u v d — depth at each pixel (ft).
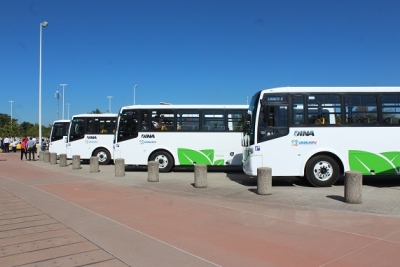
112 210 27.55
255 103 40.60
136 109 56.39
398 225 22.54
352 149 39.52
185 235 20.77
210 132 55.72
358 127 39.70
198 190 37.17
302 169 39.40
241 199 31.89
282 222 23.61
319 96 40.01
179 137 55.77
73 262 16.57
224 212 26.63
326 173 39.45
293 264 16.14
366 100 40.06
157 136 55.88
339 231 21.31
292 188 38.47
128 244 19.17
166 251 17.99
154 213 26.43
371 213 25.89
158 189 37.96
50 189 38.11
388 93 40.11
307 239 19.81
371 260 16.53
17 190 37.63
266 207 28.35
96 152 73.51
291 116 39.70
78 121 74.23
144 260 16.75
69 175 51.39
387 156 39.60
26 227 22.82
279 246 18.65
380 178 47.88
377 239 19.67
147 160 55.83
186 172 56.49
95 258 17.07
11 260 16.92
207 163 55.47
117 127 56.54
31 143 87.61
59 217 25.41
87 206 29.14
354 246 18.52
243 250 18.08
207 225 22.99
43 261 16.74
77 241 19.77
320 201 30.50
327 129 39.60
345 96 40.04
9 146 139.13
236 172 57.82
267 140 39.60
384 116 39.96
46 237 20.59
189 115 56.03
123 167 49.93
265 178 33.91
